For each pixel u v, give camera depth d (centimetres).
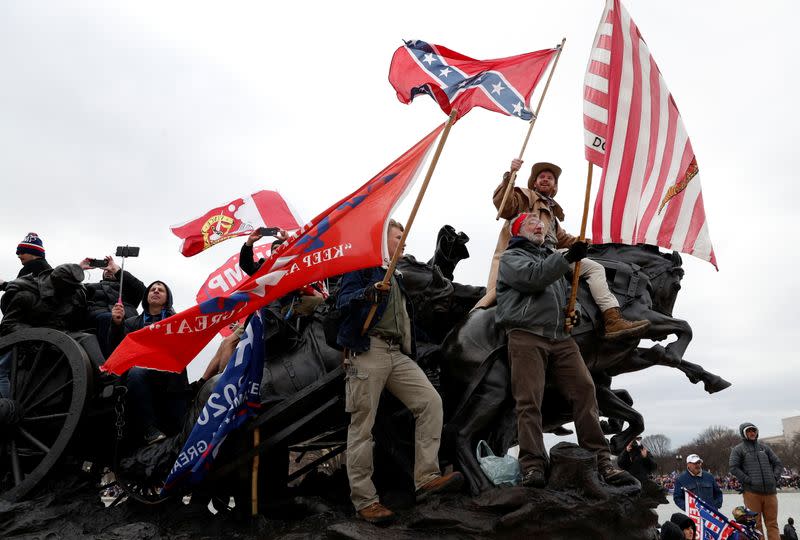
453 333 641
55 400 688
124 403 664
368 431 545
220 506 698
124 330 739
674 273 721
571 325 575
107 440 698
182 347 603
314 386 615
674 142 685
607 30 680
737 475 981
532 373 557
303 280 578
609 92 662
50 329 689
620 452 674
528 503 507
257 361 620
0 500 623
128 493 633
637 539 527
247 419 623
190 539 585
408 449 627
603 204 645
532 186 698
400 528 515
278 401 636
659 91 686
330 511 585
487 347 614
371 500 534
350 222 582
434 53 704
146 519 625
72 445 671
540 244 596
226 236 817
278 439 616
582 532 513
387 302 555
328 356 657
